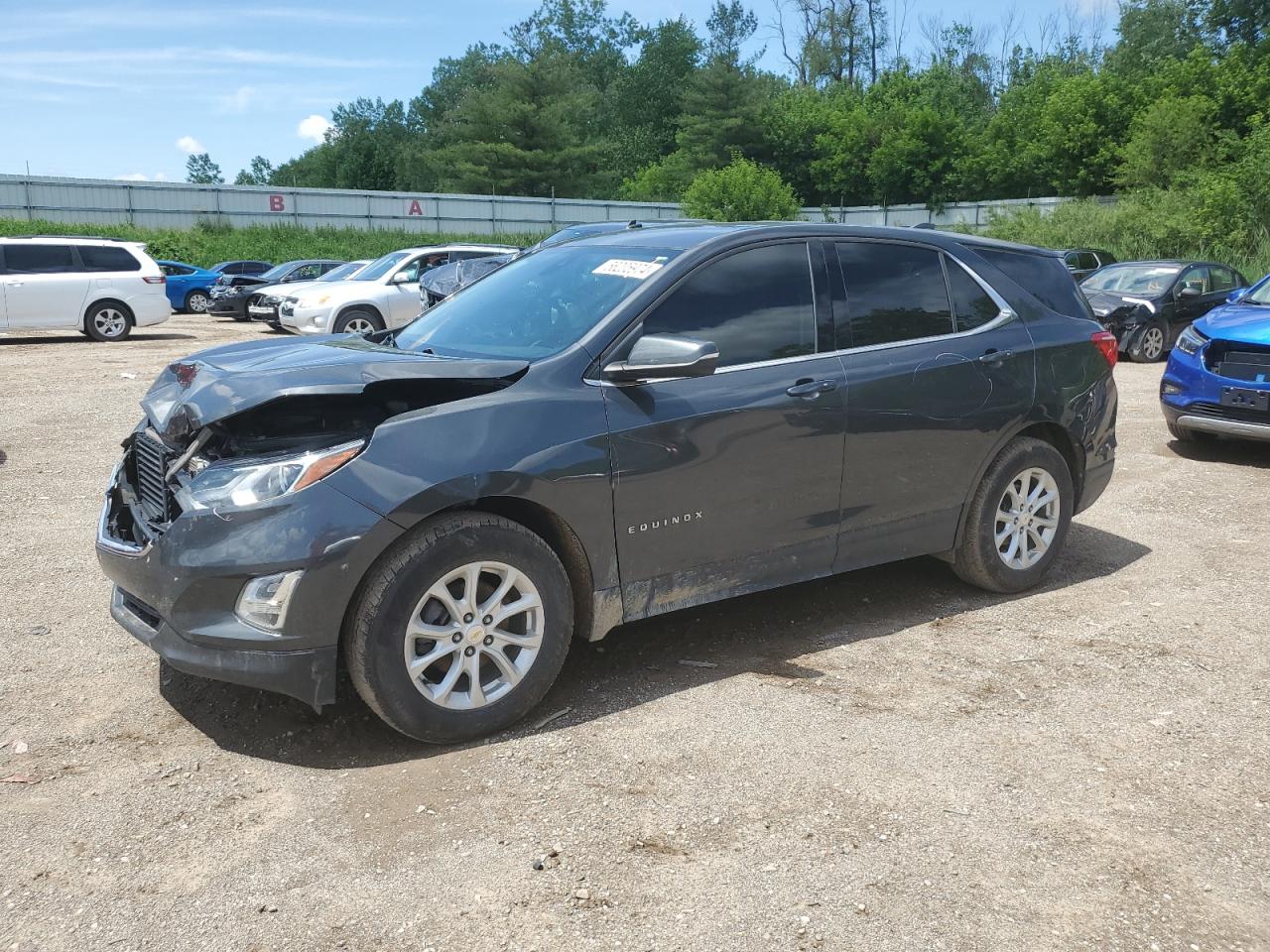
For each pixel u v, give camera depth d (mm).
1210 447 8539
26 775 3229
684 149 63750
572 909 2574
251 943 2457
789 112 62906
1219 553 5578
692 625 4535
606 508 3580
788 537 4082
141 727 3566
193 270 27906
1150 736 3490
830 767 3270
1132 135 42406
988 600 4852
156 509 3521
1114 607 4750
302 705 3719
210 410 3211
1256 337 7543
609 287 3947
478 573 3354
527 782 3176
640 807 3033
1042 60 60188
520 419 3422
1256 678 3953
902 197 56094
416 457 3230
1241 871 2742
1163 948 2439
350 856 2801
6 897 2621
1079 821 2975
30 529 6031
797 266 4195
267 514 3107
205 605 3168
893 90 60844
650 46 81312
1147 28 56781
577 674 4000
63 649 4250
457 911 2568
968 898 2617
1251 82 41000
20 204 42750
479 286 4676
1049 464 4859
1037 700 3764
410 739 3471
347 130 95062
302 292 16969
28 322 17125
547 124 58656
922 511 4488
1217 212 29562
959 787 3152
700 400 3779
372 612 3176
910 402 4320
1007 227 37094
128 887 2668
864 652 4227
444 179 60656
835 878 2701
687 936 2475
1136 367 14117
